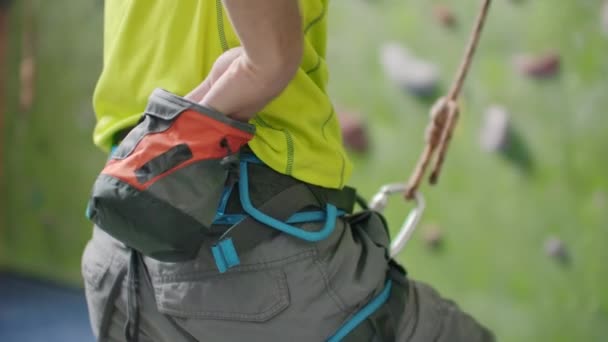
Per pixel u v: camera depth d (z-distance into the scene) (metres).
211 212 1.05
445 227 3.78
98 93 1.32
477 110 3.65
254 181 1.19
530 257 3.50
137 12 1.30
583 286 3.35
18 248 6.08
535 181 3.48
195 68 1.22
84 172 5.57
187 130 1.06
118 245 1.31
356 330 1.22
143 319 1.25
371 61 3.99
